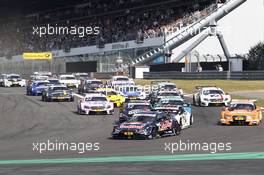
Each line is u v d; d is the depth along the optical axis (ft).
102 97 236.63
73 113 237.04
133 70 451.53
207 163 99.45
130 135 148.15
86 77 432.66
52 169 92.17
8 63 645.51
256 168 91.45
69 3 640.58
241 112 185.98
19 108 261.44
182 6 501.56
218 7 455.22
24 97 330.13
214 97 263.70
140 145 133.59
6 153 121.39
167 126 154.30
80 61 524.52
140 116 154.40
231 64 401.29
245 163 98.94
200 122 197.26
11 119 215.51
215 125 186.39
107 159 107.45
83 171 88.94
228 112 187.21
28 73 594.24
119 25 540.52
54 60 567.18
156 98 229.66
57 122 202.69
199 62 422.00
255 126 181.16
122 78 352.49
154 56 447.42
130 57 473.67
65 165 98.43
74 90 387.55
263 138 145.89
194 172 86.43
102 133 165.17
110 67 485.56
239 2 455.63
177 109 177.27
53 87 304.71
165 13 506.07
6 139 154.10
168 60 437.99
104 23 563.89
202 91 269.23
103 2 595.06
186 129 174.50
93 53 515.50
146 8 533.55
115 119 211.82
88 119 212.23
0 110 253.03
